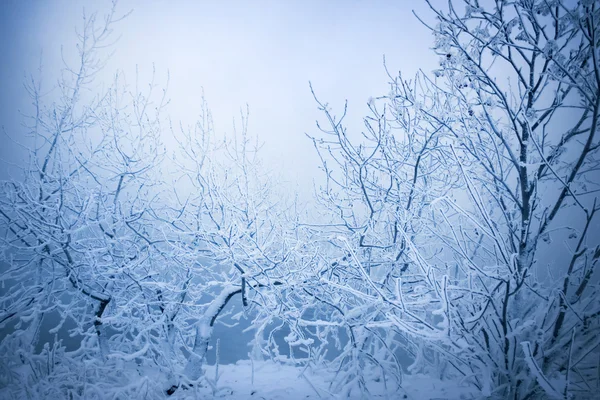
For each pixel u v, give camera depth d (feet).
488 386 13.46
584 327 13.87
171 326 25.64
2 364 20.98
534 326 14.30
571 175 13.75
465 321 13.87
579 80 13.51
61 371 22.38
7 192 20.85
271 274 22.84
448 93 16.39
